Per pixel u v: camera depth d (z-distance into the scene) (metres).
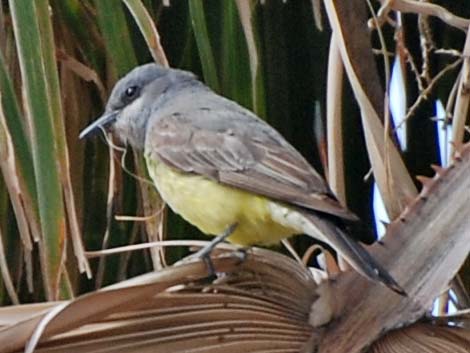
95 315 6.46
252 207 9.34
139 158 10.84
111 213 10.20
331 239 8.16
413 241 7.88
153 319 6.83
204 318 7.03
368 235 11.13
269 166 9.36
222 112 10.26
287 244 9.66
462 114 8.61
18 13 8.00
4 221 9.98
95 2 9.02
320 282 7.60
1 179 9.77
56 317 6.27
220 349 7.06
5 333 6.24
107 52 9.46
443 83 10.96
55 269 7.77
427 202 7.96
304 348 7.38
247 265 7.35
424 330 7.61
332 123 8.73
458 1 11.14
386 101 8.43
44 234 7.79
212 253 8.42
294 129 10.95
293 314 7.42
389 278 7.30
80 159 10.12
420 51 11.03
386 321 7.57
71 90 10.01
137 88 10.86
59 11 9.66
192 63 11.29
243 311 7.18
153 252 9.26
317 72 10.84
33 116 7.90
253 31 9.25
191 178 9.84
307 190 8.76
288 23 10.73
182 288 7.04
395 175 8.38
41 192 7.82
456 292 8.94
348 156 11.09
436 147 11.07
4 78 8.40
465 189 7.95
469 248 7.81
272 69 10.73
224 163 9.62
